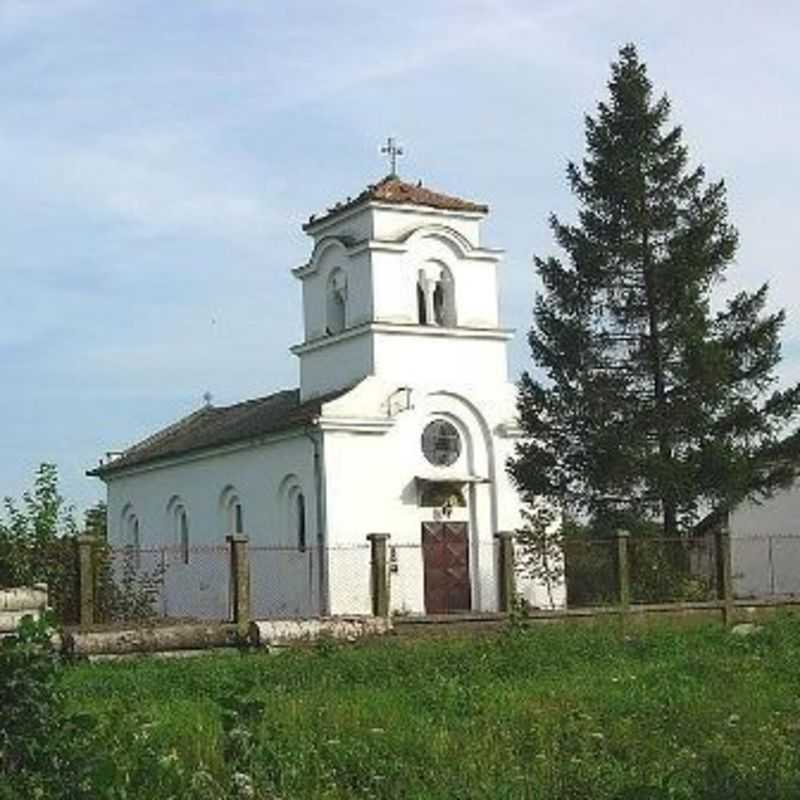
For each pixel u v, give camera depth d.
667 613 32.22
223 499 43.94
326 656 22.73
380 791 11.12
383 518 38.94
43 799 8.89
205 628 25.67
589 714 14.48
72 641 24.09
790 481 42.75
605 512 41.12
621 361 42.81
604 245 42.91
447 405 40.72
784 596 37.19
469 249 41.41
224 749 11.48
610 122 43.38
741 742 12.71
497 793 10.66
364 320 40.03
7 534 29.83
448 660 21.16
